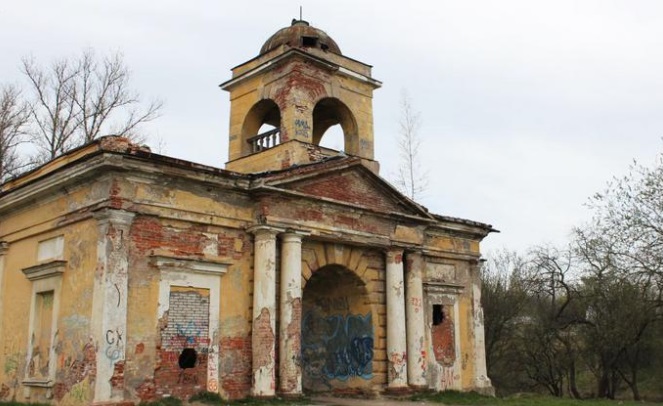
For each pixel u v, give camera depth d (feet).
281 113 65.41
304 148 64.13
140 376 46.75
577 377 119.85
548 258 111.34
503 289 129.18
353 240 61.67
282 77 66.49
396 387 62.80
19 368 55.36
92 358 44.86
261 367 52.42
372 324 64.90
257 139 68.59
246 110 69.82
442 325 73.41
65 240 52.08
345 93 69.97
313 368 69.72
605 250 92.94
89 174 48.75
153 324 48.26
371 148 71.10
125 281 46.70
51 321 52.95
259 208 55.36
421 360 66.03
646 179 88.84
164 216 49.85
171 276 50.03
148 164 48.47
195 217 51.93
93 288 47.06
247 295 54.75
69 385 47.24
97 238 47.60
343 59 70.49
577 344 105.19
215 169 52.54
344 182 62.23
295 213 57.31
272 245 54.90
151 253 48.88
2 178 90.84
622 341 94.22
